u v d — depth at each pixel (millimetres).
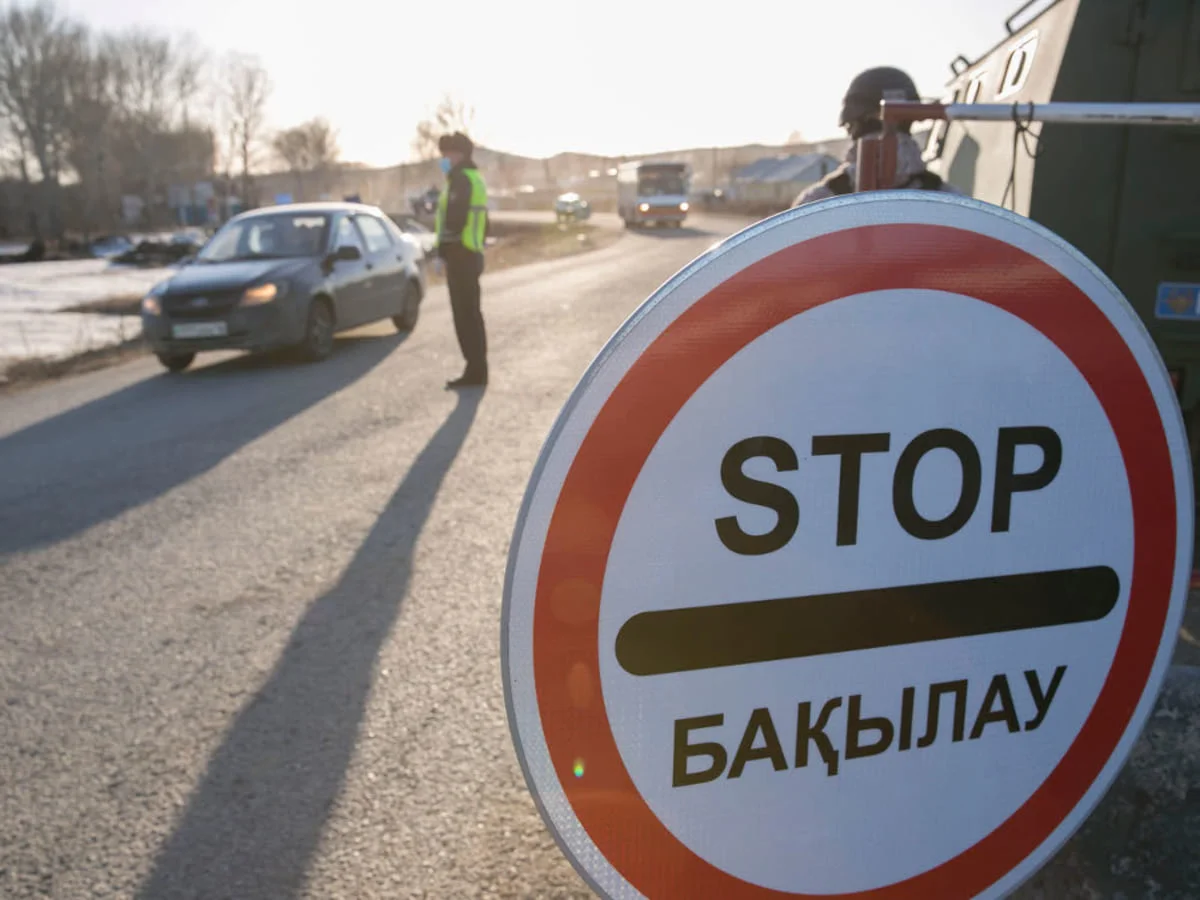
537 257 24781
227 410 7262
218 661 3266
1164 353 2725
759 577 967
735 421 936
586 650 926
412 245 11680
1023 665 1068
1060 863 1678
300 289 9102
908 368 976
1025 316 1000
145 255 35438
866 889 1067
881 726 1036
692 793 985
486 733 2775
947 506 1014
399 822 2391
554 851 2268
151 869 2256
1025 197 2807
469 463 5508
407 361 9078
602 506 911
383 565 4055
